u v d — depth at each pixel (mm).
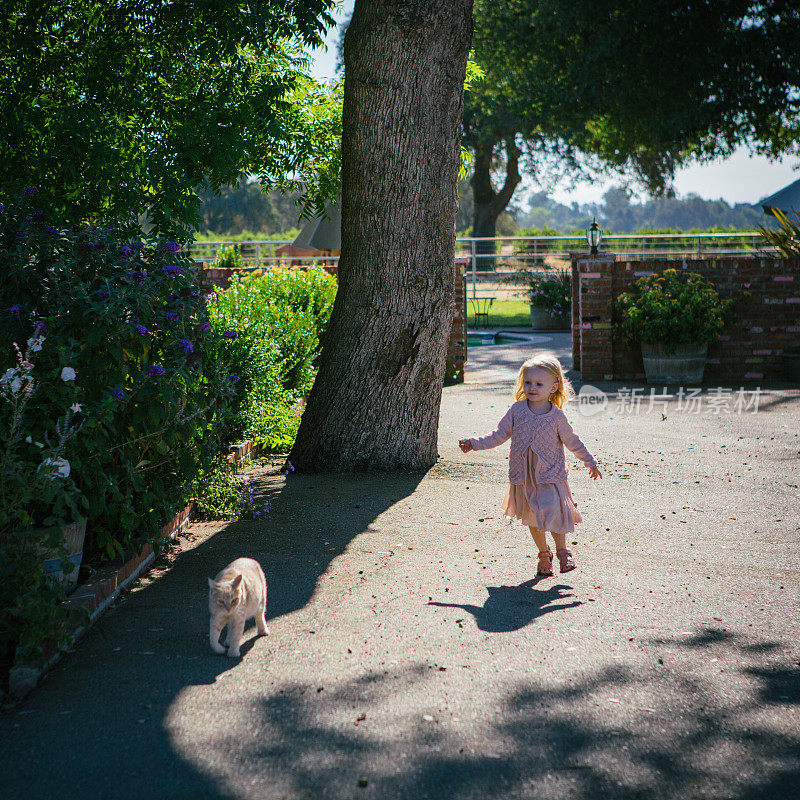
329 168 11281
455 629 4031
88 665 3680
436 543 5449
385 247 7070
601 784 2730
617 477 7324
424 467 7520
